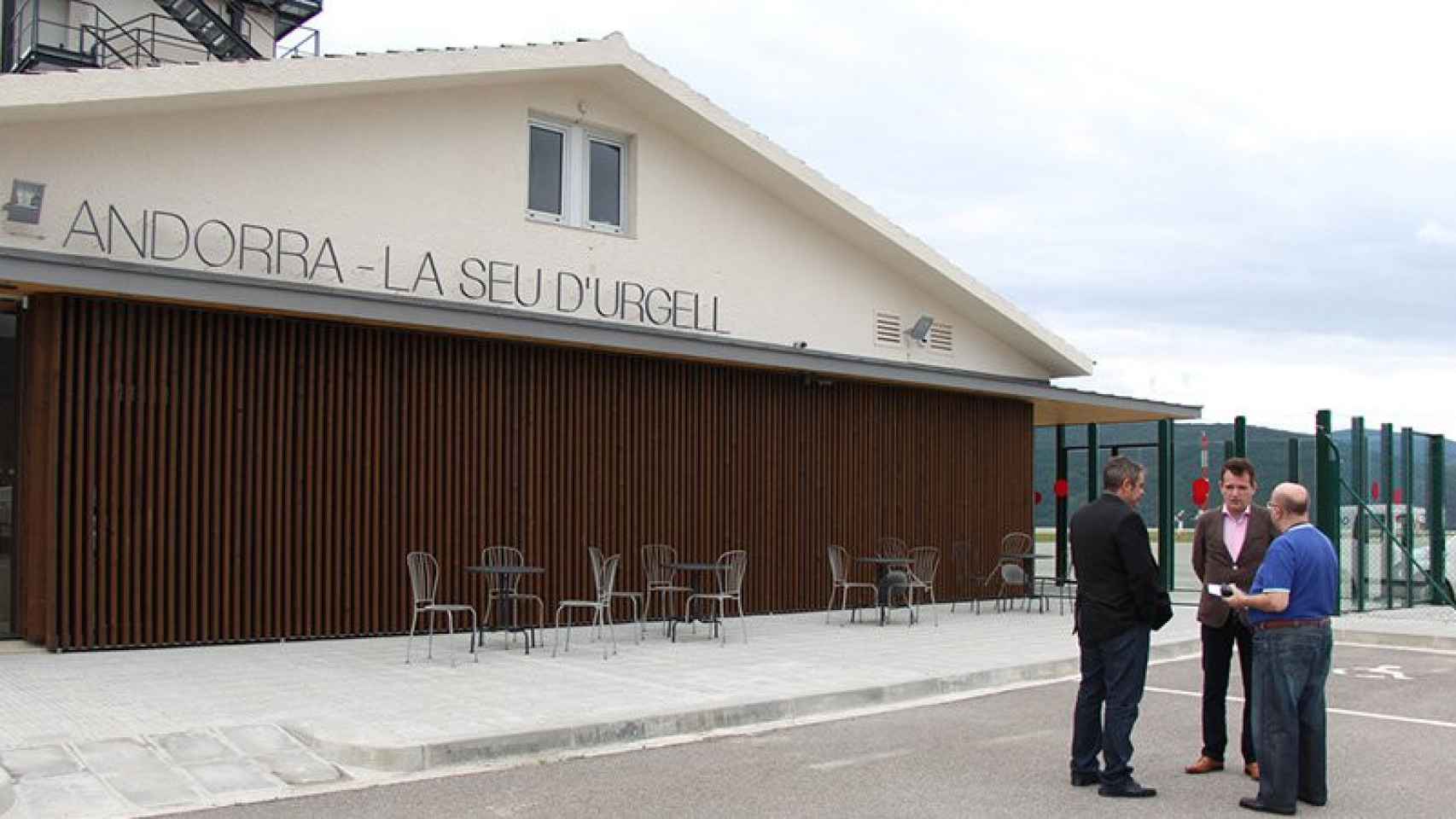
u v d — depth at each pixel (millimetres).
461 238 14789
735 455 16938
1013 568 18297
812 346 18500
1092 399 20703
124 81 11805
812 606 17734
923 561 17891
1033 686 11906
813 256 18656
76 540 11820
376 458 13656
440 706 9492
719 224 17484
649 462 15984
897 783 7746
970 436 20250
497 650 12906
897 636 14859
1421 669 13555
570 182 16156
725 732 9414
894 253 19250
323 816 6852
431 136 14609
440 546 14070
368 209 14039
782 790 7543
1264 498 21594
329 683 10477
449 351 14266
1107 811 7105
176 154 12688
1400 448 21969
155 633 12289
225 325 12758
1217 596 7781
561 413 15156
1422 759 8664
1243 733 8078
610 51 15570
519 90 15422
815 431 17984
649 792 7477
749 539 17016
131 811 6902
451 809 7027
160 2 19844
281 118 13430
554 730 8617
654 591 15711
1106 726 7496
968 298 20219
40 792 7117
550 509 14992
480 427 14445
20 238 11680
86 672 10719
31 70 18672
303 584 13141
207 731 8438
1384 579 21484
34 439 11930
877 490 18734
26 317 12133
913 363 19734
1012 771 8109
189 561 12477
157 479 12328
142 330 12273
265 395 12984
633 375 15922
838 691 10484
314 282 13523
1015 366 21828
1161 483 23000
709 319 17234
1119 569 7500
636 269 16469
